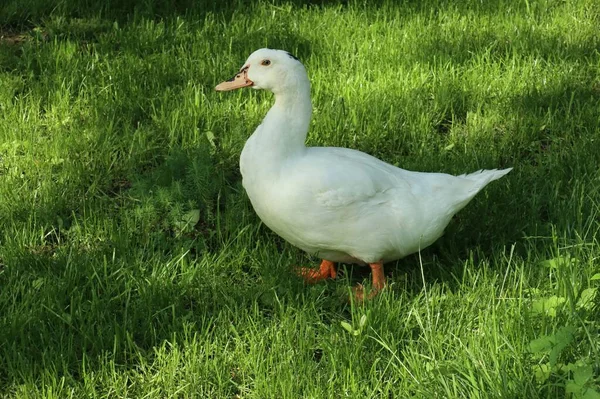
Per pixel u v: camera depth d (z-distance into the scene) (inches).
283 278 85.0
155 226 91.0
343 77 109.5
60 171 96.8
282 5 123.4
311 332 79.7
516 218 90.9
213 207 94.0
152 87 108.2
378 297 81.9
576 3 124.3
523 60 113.3
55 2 122.1
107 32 118.2
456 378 74.0
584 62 113.5
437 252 89.4
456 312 80.8
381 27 119.4
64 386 75.9
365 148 100.9
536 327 77.7
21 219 91.0
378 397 75.6
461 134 103.3
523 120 104.0
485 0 125.6
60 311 80.7
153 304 82.3
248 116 104.1
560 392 72.8
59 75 108.3
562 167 97.0
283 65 80.4
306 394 75.2
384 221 81.6
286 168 80.8
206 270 85.7
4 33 118.6
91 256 86.7
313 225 81.3
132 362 78.2
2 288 83.7
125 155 99.0
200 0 124.8
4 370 77.3
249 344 79.4
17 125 101.6
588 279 80.4
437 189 82.7
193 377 76.4
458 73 111.0
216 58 112.8
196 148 97.2
